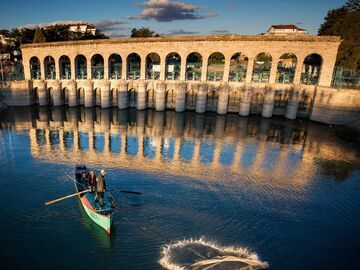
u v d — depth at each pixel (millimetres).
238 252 17875
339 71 53125
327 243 19281
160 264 16562
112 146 37938
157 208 22312
